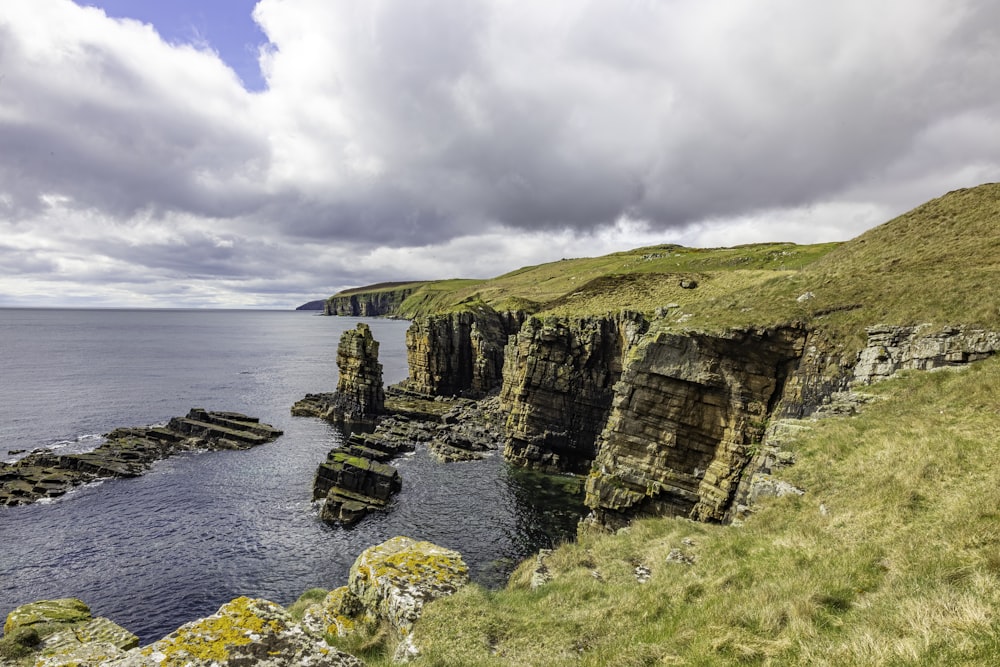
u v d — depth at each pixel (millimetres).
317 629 13570
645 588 14422
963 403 20922
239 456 70438
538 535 47406
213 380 135375
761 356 35188
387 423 88000
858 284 35719
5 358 168625
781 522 18000
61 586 38250
